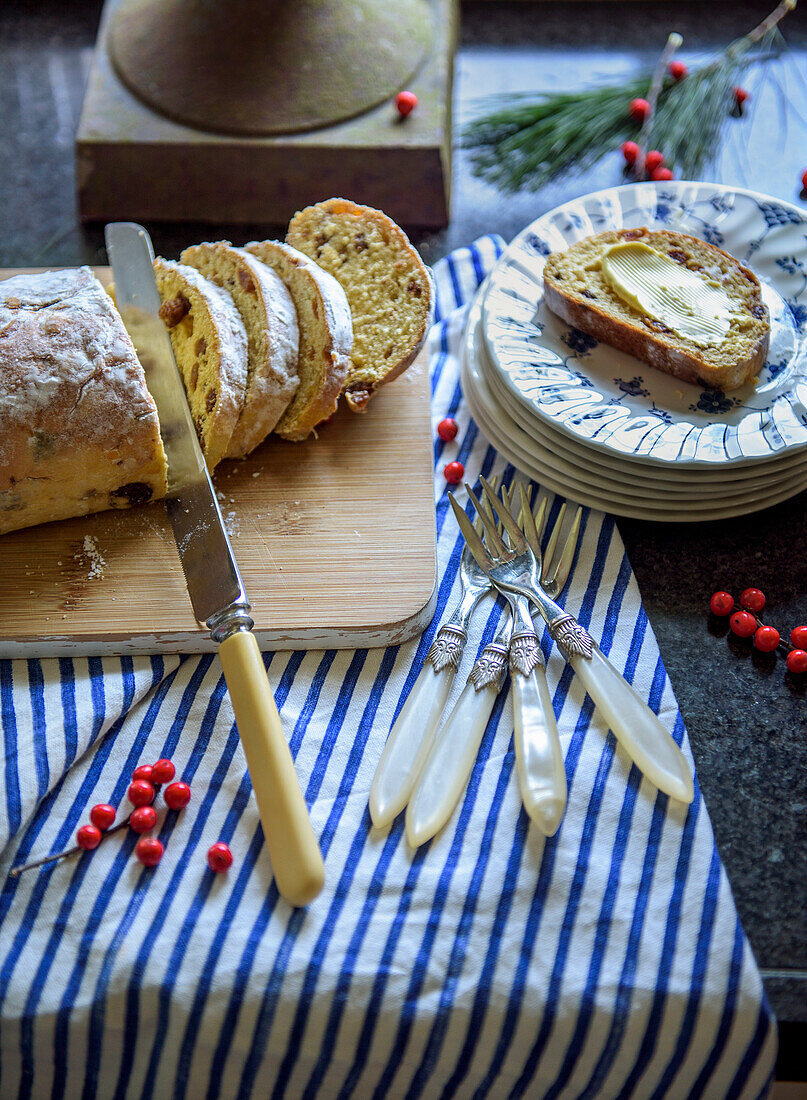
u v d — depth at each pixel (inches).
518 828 22.1
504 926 21.3
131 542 25.2
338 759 23.1
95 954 21.2
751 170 32.4
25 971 21.1
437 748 22.7
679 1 36.8
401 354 26.9
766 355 26.7
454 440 27.5
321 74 31.3
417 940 21.3
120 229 28.6
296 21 31.8
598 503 25.7
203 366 26.2
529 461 26.1
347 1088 21.4
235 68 31.4
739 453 24.8
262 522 25.5
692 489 25.1
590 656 23.4
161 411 26.0
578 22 36.4
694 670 24.3
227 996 20.9
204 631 24.0
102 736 23.4
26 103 34.7
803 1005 21.1
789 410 25.7
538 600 24.2
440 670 23.6
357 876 21.8
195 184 31.1
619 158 32.9
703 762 23.3
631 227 28.8
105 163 30.8
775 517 26.1
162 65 31.6
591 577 25.1
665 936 21.2
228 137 30.5
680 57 35.1
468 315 28.2
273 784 21.8
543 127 32.9
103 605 24.3
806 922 21.8
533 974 21.0
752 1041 20.7
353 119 30.9
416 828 22.0
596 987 20.8
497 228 31.8
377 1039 20.9
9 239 31.4
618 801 22.4
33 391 24.2
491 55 35.7
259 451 26.5
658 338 26.2
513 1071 21.1
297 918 21.5
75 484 24.7
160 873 22.0
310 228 28.3
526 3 37.0
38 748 22.8
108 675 23.9
